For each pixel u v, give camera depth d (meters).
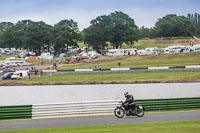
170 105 28.88
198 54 102.62
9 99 44.09
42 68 93.75
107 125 21.06
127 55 116.56
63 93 47.75
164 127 19.94
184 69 70.62
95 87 52.69
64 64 105.62
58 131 19.06
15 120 24.55
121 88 50.97
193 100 29.58
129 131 18.70
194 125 20.66
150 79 57.19
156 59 100.50
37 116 25.38
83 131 18.89
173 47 114.69
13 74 68.25
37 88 53.44
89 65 95.38
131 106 24.41
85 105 26.39
